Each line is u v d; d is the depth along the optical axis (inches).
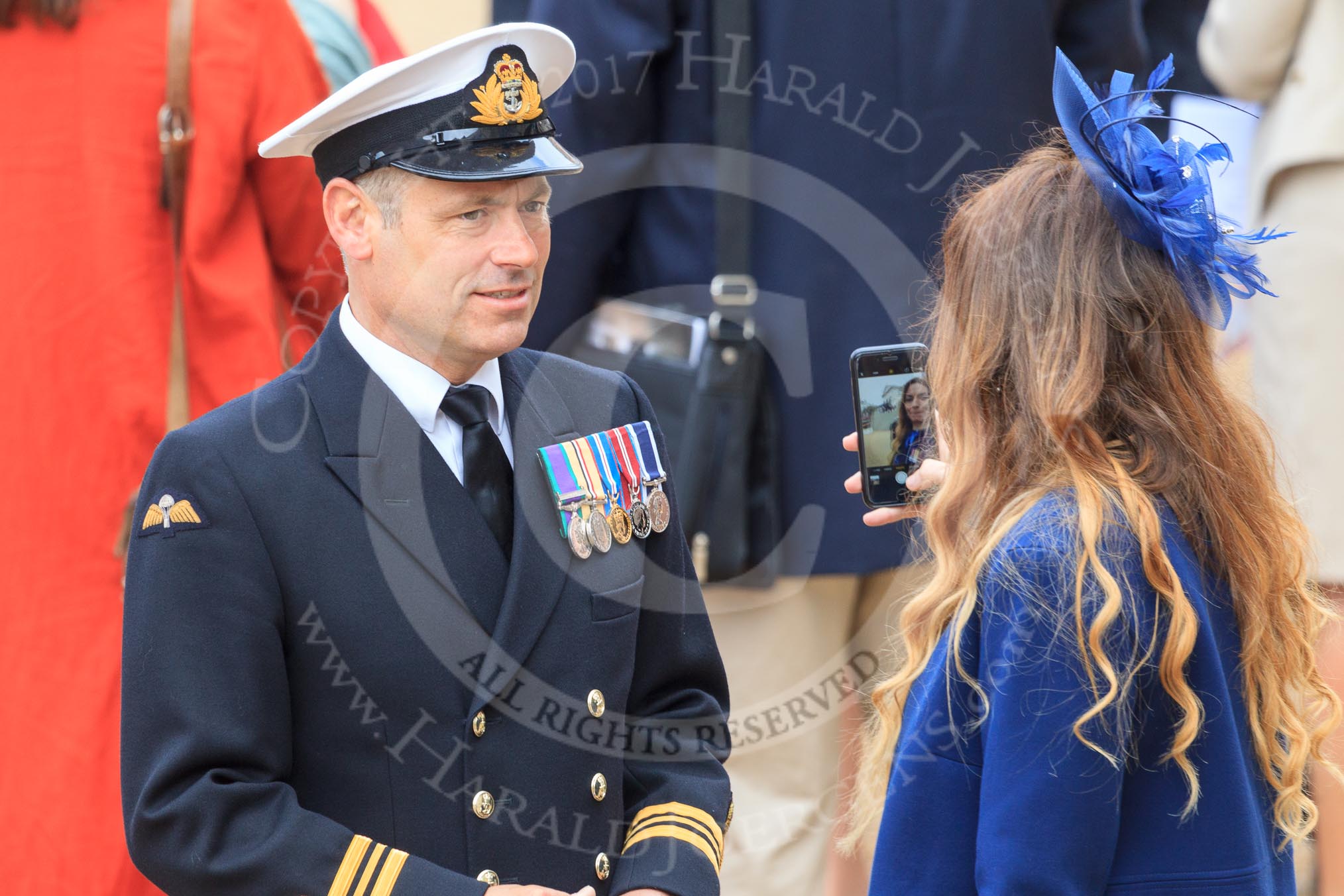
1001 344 271.1
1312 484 472.7
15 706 384.8
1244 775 250.4
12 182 381.4
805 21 398.9
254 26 400.2
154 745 256.5
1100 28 423.2
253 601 259.9
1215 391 269.9
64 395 383.9
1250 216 494.6
